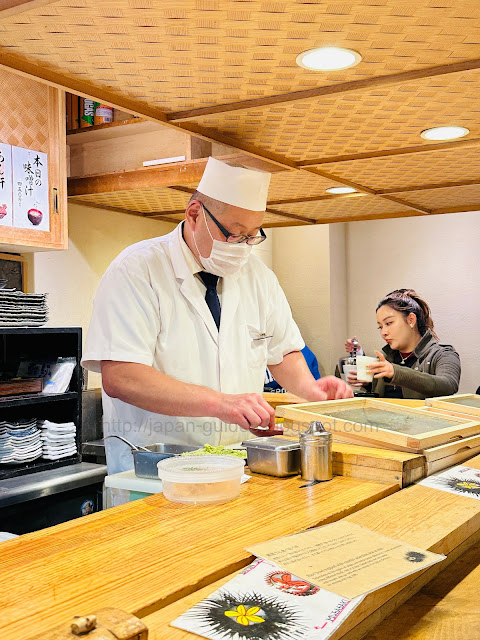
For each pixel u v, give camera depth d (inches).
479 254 214.7
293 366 102.8
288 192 107.8
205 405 73.0
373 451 64.6
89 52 50.6
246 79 56.8
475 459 71.8
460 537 49.5
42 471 120.5
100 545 43.8
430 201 118.3
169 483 54.7
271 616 33.6
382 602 38.1
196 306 90.4
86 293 153.3
